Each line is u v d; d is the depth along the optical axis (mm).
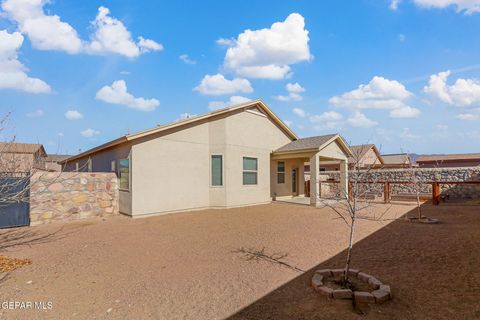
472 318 3453
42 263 5867
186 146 13164
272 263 5711
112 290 4516
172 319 3621
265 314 3684
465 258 5633
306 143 16250
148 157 11914
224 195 13906
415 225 9445
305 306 3863
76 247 7141
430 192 18578
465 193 17203
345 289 4133
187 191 13133
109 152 13852
